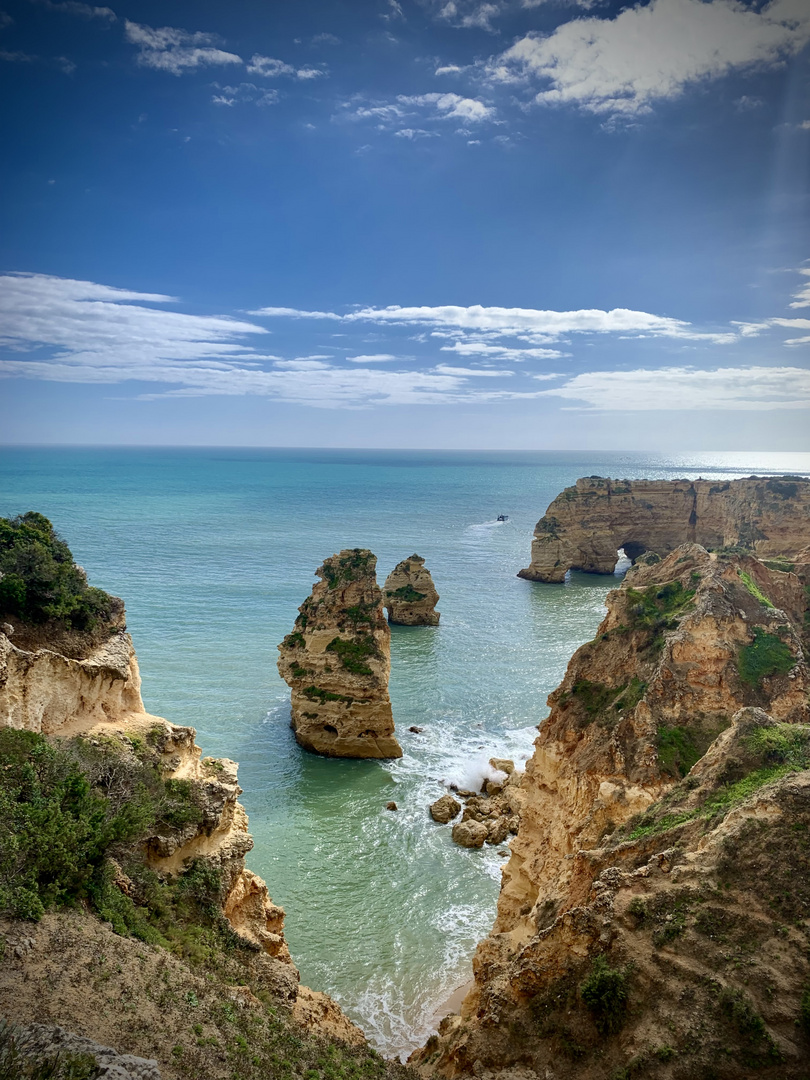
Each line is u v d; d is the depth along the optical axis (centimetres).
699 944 1691
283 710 5625
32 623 2705
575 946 1822
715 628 2892
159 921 2159
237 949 2311
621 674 3034
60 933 1783
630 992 1673
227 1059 1662
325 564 5462
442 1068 2045
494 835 3969
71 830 1998
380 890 3531
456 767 4853
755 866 1783
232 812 2712
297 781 4628
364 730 4941
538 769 3128
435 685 6425
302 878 3609
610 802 2475
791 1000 1545
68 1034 1395
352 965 3041
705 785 2188
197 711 5519
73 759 2298
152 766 2597
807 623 3747
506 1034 1830
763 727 2281
